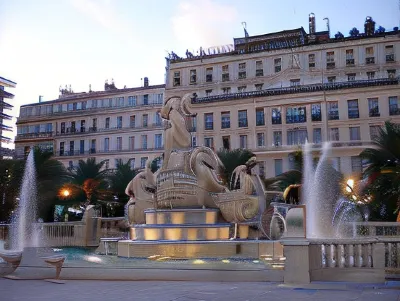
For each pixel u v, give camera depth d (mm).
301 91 61562
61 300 8195
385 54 60062
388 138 34906
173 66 71375
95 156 77062
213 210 15445
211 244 14289
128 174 44531
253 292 8828
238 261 12914
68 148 80125
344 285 9555
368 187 31484
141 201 17094
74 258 14391
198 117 67000
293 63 63844
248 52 67000
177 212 15336
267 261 12773
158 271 10898
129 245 14742
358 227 17656
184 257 14195
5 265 11867
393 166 33469
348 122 59375
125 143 75688
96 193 42312
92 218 23766
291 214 10234
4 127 80812
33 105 85500
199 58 69938
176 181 16141
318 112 60781
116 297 8453
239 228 15594
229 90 67438
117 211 43906
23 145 83938
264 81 65375
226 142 65188
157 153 72875
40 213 36469
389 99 58250
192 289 9305
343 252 10406
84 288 9656
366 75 60500
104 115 78125
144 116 75000
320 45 62781
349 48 61594
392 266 10445
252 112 64062
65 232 23125
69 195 39250
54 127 82250
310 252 10086
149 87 75188
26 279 11336
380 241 10336
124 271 11039
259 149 62844
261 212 16422
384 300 7891
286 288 9305
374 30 64438
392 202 30141
